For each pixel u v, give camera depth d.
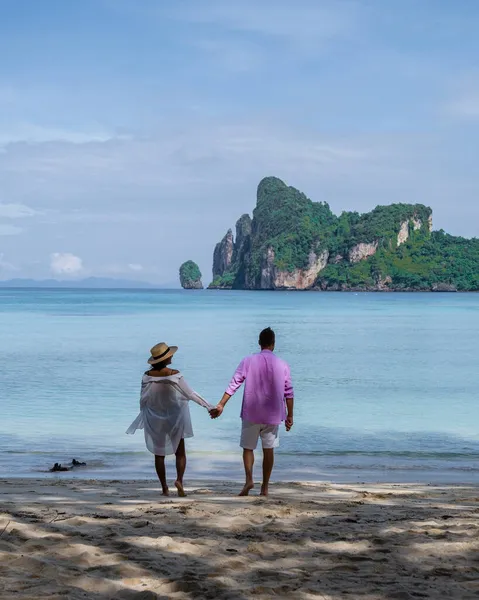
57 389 19.88
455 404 17.97
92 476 9.63
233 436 13.80
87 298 154.38
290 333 45.75
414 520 5.52
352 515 5.76
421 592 3.50
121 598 3.31
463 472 10.41
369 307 102.19
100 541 4.44
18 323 55.41
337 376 23.59
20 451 11.85
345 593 3.48
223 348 33.69
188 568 3.86
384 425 15.02
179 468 7.11
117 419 15.24
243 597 3.37
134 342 36.84
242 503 6.34
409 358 29.62
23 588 3.40
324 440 13.35
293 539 4.65
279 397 6.96
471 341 38.91
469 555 4.29
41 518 5.29
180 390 6.97
